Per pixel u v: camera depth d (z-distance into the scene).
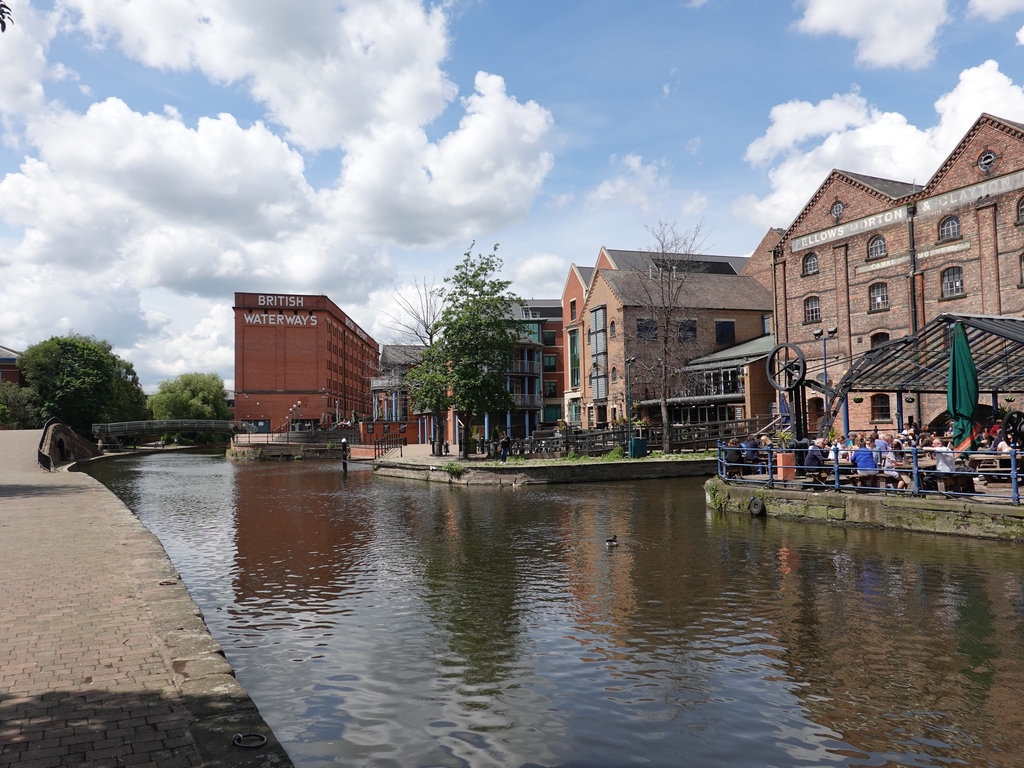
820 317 34.59
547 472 28.55
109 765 3.88
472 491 26.92
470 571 11.81
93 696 4.86
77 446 56.31
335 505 23.17
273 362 85.38
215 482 34.75
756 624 8.30
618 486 26.83
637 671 6.92
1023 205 26.23
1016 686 6.31
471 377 34.00
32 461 37.09
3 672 5.33
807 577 10.52
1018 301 26.22
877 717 5.77
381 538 15.67
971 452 13.42
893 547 12.46
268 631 8.56
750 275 54.09
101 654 5.74
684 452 34.47
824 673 6.71
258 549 14.54
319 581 11.34
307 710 6.14
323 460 60.22
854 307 32.66
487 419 50.16
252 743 4.21
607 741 5.45
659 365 42.91
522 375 54.44
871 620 8.30
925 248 29.61
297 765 5.13
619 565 11.88
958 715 5.77
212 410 101.12
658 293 46.25
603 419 50.22
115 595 7.67
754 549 12.86
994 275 26.95
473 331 34.47
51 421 49.03
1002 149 26.75
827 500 15.35
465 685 6.66
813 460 16.78
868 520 14.55
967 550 11.96
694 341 46.78
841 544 12.98
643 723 5.76
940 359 17.84
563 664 7.17
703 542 13.77
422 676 6.93
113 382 81.69
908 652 7.21
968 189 27.94
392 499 24.80
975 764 5.00
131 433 72.94
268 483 33.72
